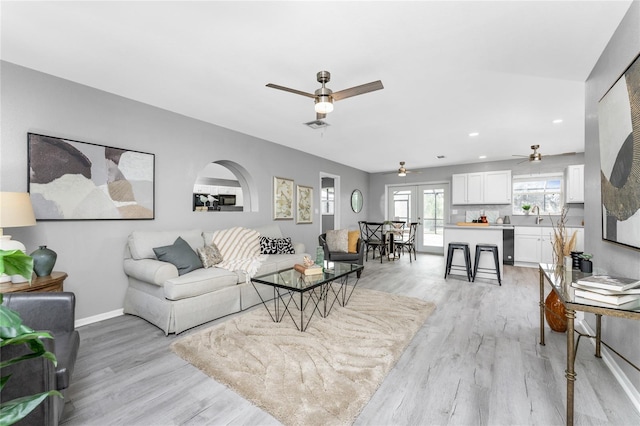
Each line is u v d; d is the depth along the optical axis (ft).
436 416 5.07
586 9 5.64
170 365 6.72
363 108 11.02
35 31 6.45
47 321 5.53
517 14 5.81
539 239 18.80
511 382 6.05
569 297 5.05
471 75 8.38
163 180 11.28
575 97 9.91
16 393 3.29
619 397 5.54
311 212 19.48
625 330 5.89
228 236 12.17
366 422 4.92
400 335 8.16
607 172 6.31
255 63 7.80
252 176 15.17
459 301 11.51
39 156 8.27
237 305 10.16
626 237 5.47
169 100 10.43
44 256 7.31
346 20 6.02
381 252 20.61
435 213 25.09
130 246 9.91
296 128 13.75
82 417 5.03
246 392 5.63
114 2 5.54
